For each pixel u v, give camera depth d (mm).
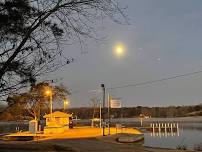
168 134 82375
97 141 42438
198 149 36188
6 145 29938
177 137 68938
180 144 49031
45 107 72938
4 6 10617
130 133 58062
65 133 59594
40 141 42781
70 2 11758
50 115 66000
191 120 191875
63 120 67938
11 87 10930
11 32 10727
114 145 37312
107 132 59719
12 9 10656
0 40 10680
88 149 32312
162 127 99000
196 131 96062
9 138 52094
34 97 11734
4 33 10672
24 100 11383
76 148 32594
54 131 63406
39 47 11297
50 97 64438
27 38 10945
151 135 76062
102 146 35688
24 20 10914
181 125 139625
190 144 49844
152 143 51656
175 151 31875
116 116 170625
